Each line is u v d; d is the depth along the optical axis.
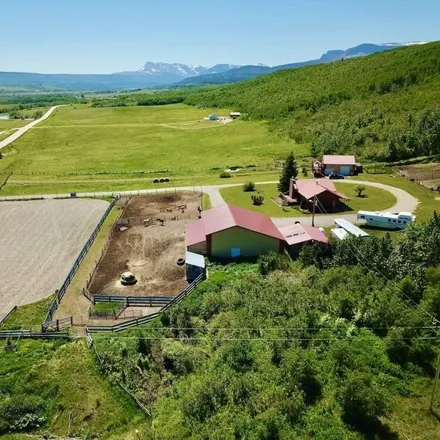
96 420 28.14
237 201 73.31
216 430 24.98
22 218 68.12
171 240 57.19
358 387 26.97
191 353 32.59
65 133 156.62
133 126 168.38
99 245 56.19
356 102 130.00
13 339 36.12
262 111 164.38
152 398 29.78
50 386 30.66
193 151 121.12
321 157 97.38
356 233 52.94
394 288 38.25
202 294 41.47
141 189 83.69
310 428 25.69
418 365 31.16
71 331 36.84
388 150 92.75
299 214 65.25
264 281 43.19
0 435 27.20
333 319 36.06
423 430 26.25
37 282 46.88
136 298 41.59
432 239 42.38
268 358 31.30
